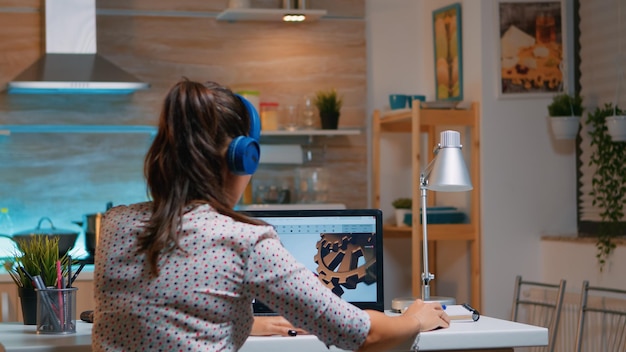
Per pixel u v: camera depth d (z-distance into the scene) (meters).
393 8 5.23
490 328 2.26
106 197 4.92
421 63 5.25
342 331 1.67
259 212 2.48
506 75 4.66
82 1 4.64
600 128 4.38
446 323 2.12
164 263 1.61
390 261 5.21
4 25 4.71
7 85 4.43
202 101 1.68
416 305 2.13
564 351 4.35
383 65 5.21
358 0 5.17
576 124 4.50
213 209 1.67
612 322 4.01
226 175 1.74
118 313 1.62
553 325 4.32
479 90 4.65
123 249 1.65
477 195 4.65
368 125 5.18
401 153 5.23
